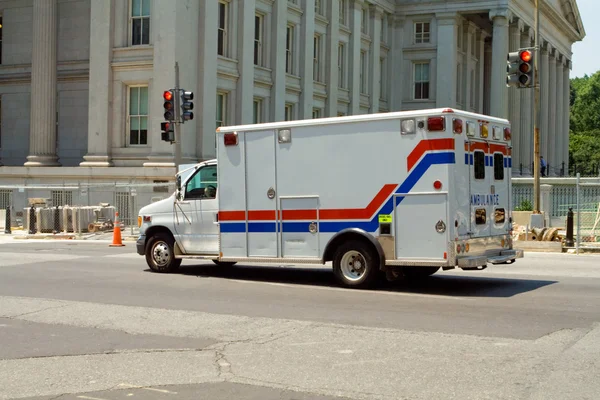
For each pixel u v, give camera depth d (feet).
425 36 172.96
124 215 105.70
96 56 110.32
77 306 39.73
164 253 54.60
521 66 71.87
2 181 115.34
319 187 46.65
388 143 44.24
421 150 43.21
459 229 43.34
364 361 27.35
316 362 27.30
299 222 47.47
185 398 23.18
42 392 23.95
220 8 116.88
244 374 25.82
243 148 49.49
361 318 35.83
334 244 46.70
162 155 105.40
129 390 24.07
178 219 53.72
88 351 29.43
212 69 111.04
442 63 169.37
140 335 32.35
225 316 36.58
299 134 47.34
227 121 118.01
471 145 44.75
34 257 66.03
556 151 227.61
